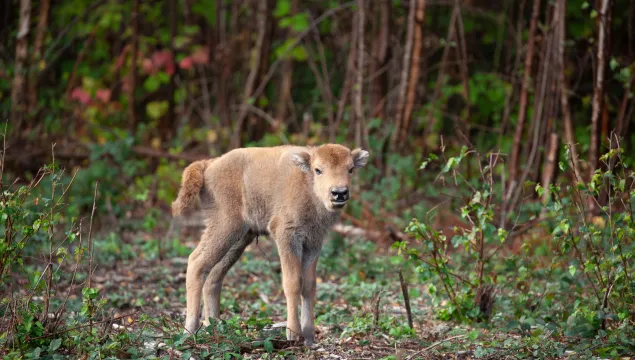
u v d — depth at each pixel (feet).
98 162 55.83
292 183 29.71
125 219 53.36
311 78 76.13
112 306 35.14
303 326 29.60
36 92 67.00
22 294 33.30
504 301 32.94
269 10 70.69
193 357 26.50
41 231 41.91
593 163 45.42
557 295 32.99
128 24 75.20
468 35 73.26
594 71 48.52
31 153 59.82
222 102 70.95
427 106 64.80
